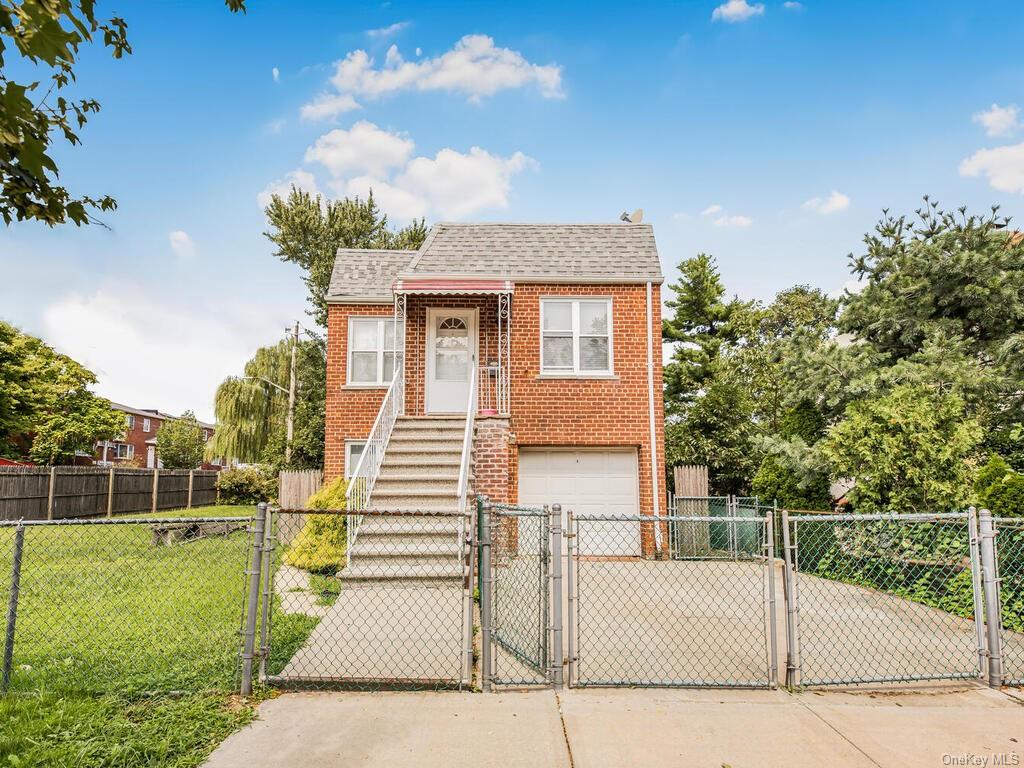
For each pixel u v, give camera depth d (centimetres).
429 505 924
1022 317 1073
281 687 462
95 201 362
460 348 1298
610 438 1237
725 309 2188
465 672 464
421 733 386
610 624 670
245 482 2530
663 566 1059
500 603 693
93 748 352
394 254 1488
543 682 475
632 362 1260
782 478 1201
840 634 626
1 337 2486
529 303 1274
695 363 2173
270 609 472
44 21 270
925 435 844
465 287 1196
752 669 517
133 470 2027
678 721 407
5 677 439
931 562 739
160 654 510
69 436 2867
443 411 1271
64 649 521
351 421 1333
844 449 912
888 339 1170
